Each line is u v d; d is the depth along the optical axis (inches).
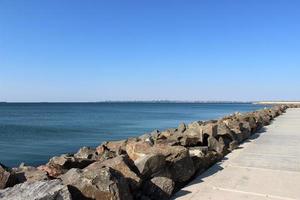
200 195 231.8
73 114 3363.7
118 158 234.2
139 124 1802.4
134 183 218.5
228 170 302.0
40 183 185.2
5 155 792.9
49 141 1075.9
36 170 293.3
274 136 536.1
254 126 597.0
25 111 4355.3
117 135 1240.2
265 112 1031.6
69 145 975.6
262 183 261.1
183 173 256.8
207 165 312.3
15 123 2025.1
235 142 417.7
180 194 234.1
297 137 522.9
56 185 181.9
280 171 298.2
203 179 271.9
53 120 2324.1
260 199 225.6
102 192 190.4
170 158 258.5
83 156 431.5
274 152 388.2
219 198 225.9
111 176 195.8
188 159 264.1
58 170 296.0
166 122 1946.4
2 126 1768.0
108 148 460.1
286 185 256.4
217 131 406.6
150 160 233.1
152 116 2731.3
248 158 353.1
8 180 222.4
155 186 226.5
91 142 1040.8
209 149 357.7
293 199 226.5
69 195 176.6
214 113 3289.9
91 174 196.5
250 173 291.3
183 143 385.7
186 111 4003.4
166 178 231.5
